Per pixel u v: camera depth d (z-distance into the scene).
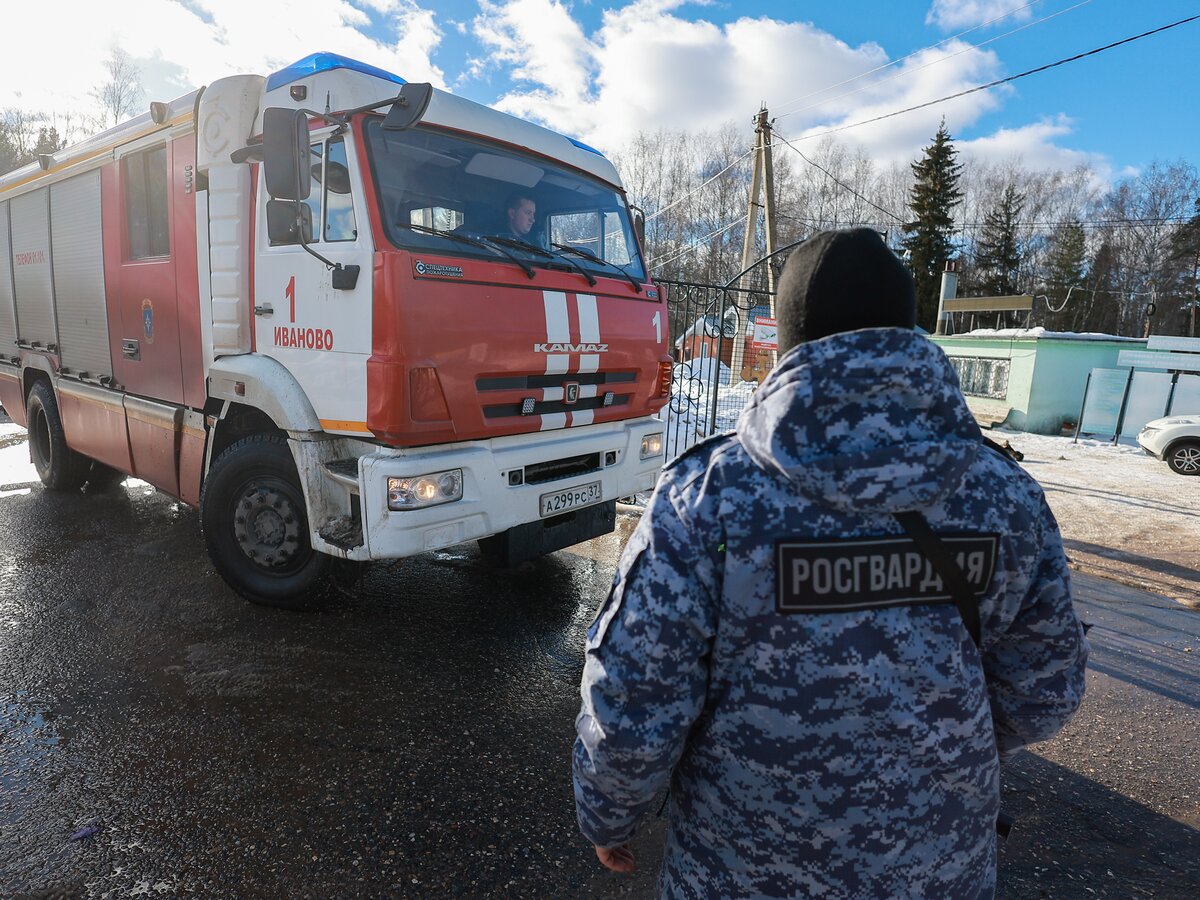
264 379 3.46
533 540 3.72
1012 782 2.80
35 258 5.74
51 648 3.45
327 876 2.13
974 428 1.00
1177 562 5.96
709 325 9.37
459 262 3.19
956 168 41.03
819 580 0.96
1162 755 3.03
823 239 1.05
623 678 1.02
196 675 3.24
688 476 1.06
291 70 3.44
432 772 2.64
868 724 0.97
